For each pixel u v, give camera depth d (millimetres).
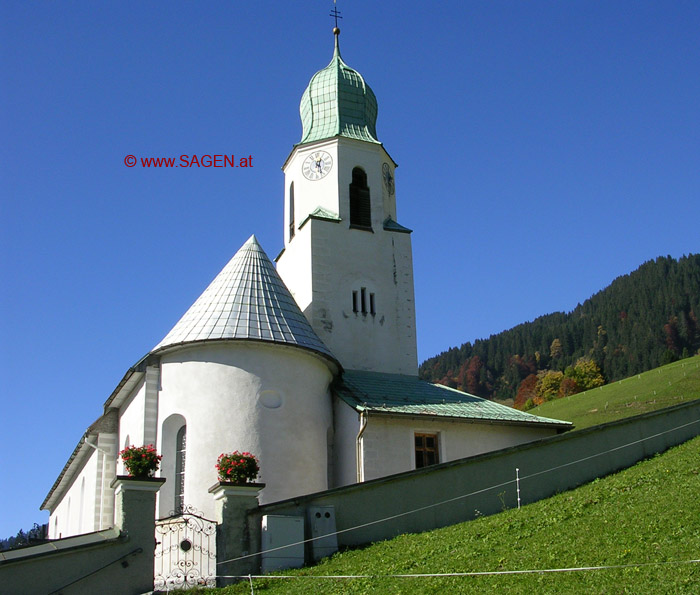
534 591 16578
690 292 160125
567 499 23750
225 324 30844
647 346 147750
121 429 35969
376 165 42312
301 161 42281
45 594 19266
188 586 20703
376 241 40844
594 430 27922
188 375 30281
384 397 33625
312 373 31875
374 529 23359
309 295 38688
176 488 29703
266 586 20297
